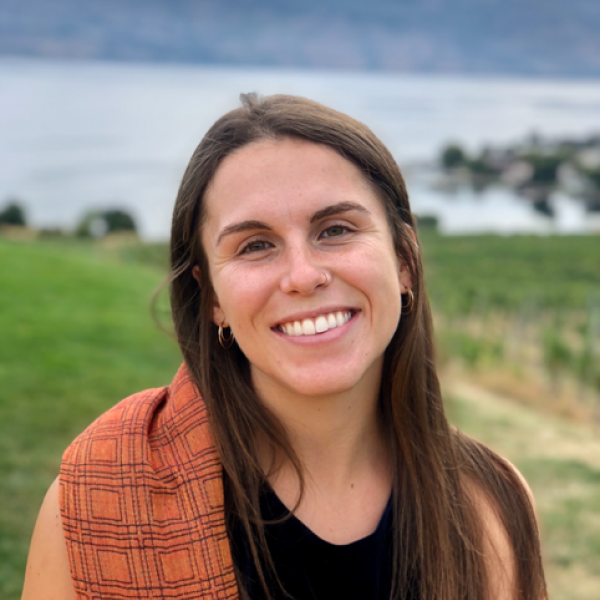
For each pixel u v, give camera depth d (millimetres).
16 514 4504
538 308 22469
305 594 1470
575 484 7023
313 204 1355
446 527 1566
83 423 6645
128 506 1356
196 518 1371
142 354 10141
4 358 8719
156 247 34250
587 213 113438
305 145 1391
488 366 13859
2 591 3648
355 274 1355
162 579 1335
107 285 16484
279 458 1540
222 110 1509
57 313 12359
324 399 1472
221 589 1342
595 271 41156
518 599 1659
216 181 1423
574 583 4980
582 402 11812
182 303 1618
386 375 1647
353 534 1521
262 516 1484
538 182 132875
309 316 1351
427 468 1604
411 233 1615
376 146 1498
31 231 58031
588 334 16875
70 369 8625
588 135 169250
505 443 8516
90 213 60344
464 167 140875
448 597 1525
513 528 1676
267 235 1384
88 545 1339
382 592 1529
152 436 1475
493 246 50500
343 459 1550
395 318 1446
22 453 5617
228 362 1567
